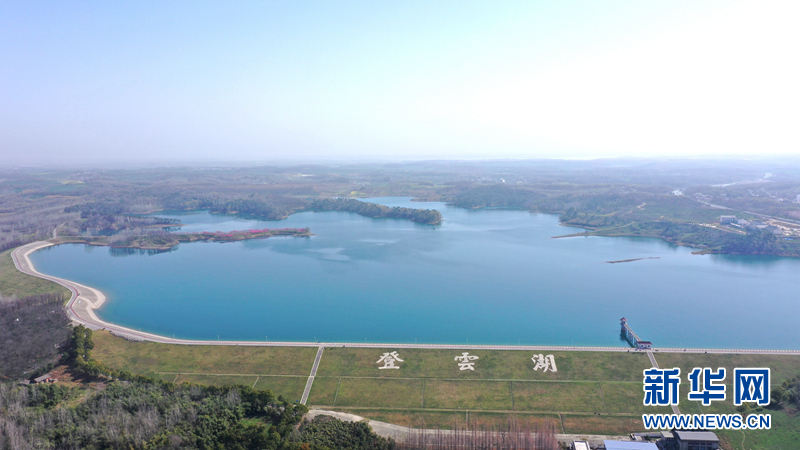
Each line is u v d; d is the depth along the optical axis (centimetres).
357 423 11525
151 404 11644
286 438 10731
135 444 10206
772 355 15388
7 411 10975
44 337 15612
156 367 15138
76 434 10344
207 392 12644
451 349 16075
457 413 12706
